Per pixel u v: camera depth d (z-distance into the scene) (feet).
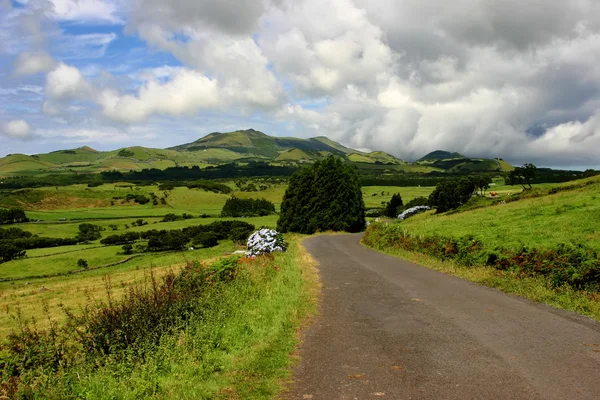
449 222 107.86
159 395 17.67
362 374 19.25
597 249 42.88
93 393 17.80
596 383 17.31
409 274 48.67
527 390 16.83
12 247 261.44
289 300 34.19
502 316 28.48
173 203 580.71
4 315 68.69
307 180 169.27
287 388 18.04
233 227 319.47
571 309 29.76
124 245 284.41
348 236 138.82
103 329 24.41
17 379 19.83
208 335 24.35
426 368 19.62
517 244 52.54
